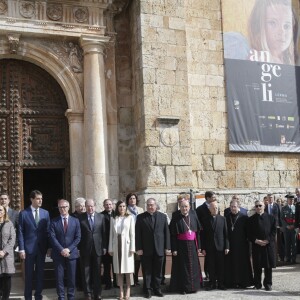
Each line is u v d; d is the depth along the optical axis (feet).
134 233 29.66
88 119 39.70
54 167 40.63
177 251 30.86
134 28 41.83
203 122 43.78
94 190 38.88
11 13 38.47
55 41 40.50
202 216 32.30
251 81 45.73
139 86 40.37
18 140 39.86
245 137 44.88
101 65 40.47
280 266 40.27
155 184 38.73
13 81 40.32
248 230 31.83
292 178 46.68
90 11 40.73
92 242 29.07
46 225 28.58
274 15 47.34
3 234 27.25
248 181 44.75
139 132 40.50
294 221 40.65
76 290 31.19
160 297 29.37
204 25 45.01
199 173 43.01
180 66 40.91
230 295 29.30
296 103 47.34
